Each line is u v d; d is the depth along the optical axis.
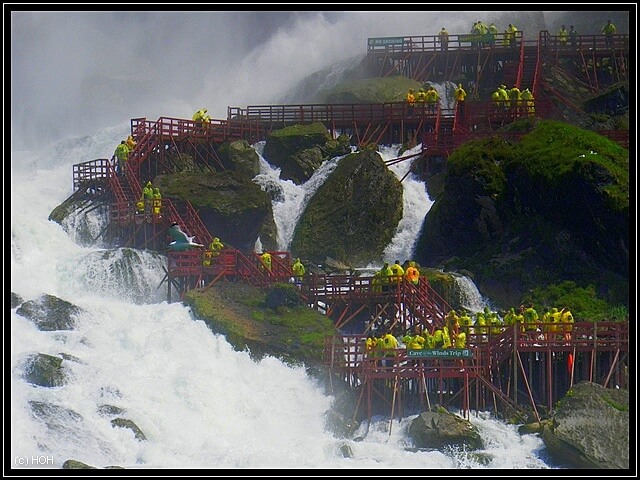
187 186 109.12
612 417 82.19
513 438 83.44
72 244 105.94
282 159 119.88
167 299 98.94
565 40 137.12
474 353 86.62
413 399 87.19
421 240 111.81
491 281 103.00
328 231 112.56
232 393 87.12
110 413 81.31
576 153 105.06
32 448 77.31
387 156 120.62
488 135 116.06
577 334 87.88
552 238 104.12
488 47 136.88
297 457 80.00
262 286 98.62
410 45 138.75
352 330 96.50
